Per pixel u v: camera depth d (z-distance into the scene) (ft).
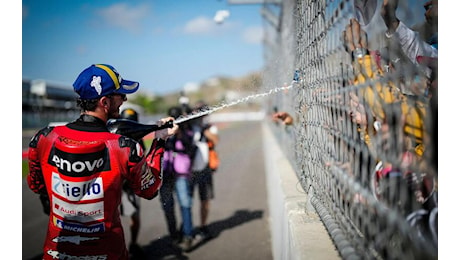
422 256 2.79
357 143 3.44
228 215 14.61
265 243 11.45
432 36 3.76
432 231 3.01
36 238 13.51
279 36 12.78
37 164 5.70
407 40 3.52
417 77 3.11
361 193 3.31
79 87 5.44
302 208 5.76
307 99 5.70
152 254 11.30
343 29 3.72
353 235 3.53
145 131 6.04
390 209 2.95
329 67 4.34
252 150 33.71
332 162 4.34
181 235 11.98
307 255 3.98
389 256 3.00
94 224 5.40
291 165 9.58
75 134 5.38
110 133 5.49
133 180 5.52
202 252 11.21
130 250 11.28
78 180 5.26
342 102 3.89
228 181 21.38
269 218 13.98
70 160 5.24
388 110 3.00
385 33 3.52
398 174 3.03
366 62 3.36
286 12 8.93
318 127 4.99
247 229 12.88
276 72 9.94
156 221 14.05
